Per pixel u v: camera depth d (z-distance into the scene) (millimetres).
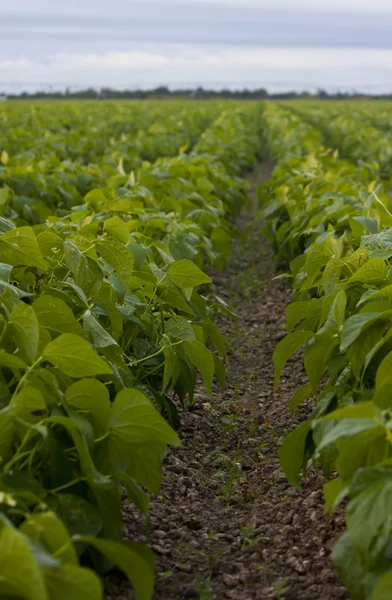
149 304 4621
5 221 4023
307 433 3521
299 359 6629
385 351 3406
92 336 3473
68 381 3117
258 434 5266
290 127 23828
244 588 3426
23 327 2887
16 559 1930
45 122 22703
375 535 2453
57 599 2150
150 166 9398
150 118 28156
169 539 3805
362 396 3428
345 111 37938
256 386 6199
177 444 2900
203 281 4344
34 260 3762
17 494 2504
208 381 4301
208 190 8609
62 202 9242
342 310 3480
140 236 5488
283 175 10414
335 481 2803
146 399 2863
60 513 2799
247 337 7504
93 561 3027
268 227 9555
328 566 3457
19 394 2674
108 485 2814
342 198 6738
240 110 37656
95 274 3979
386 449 2717
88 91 81562
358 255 4129
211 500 4340
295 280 5961
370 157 17672
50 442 2871
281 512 4090
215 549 3795
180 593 3373
